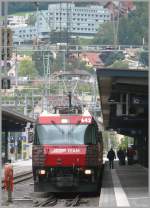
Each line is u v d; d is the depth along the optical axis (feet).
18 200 138.72
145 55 194.70
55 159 142.41
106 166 339.16
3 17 148.25
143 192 135.33
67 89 242.17
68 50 171.83
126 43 241.96
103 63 253.65
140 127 298.35
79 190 142.72
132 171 265.13
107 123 321.52
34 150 144.46
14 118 300.20
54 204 127.65
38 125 147.13
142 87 157.79
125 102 185.37
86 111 150.10
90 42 280.92
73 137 145.48
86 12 279.90
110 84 157.28
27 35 255.09
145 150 310.04
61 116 148.25
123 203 107.55
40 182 143.33
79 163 142.41
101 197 121.19
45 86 256.93
